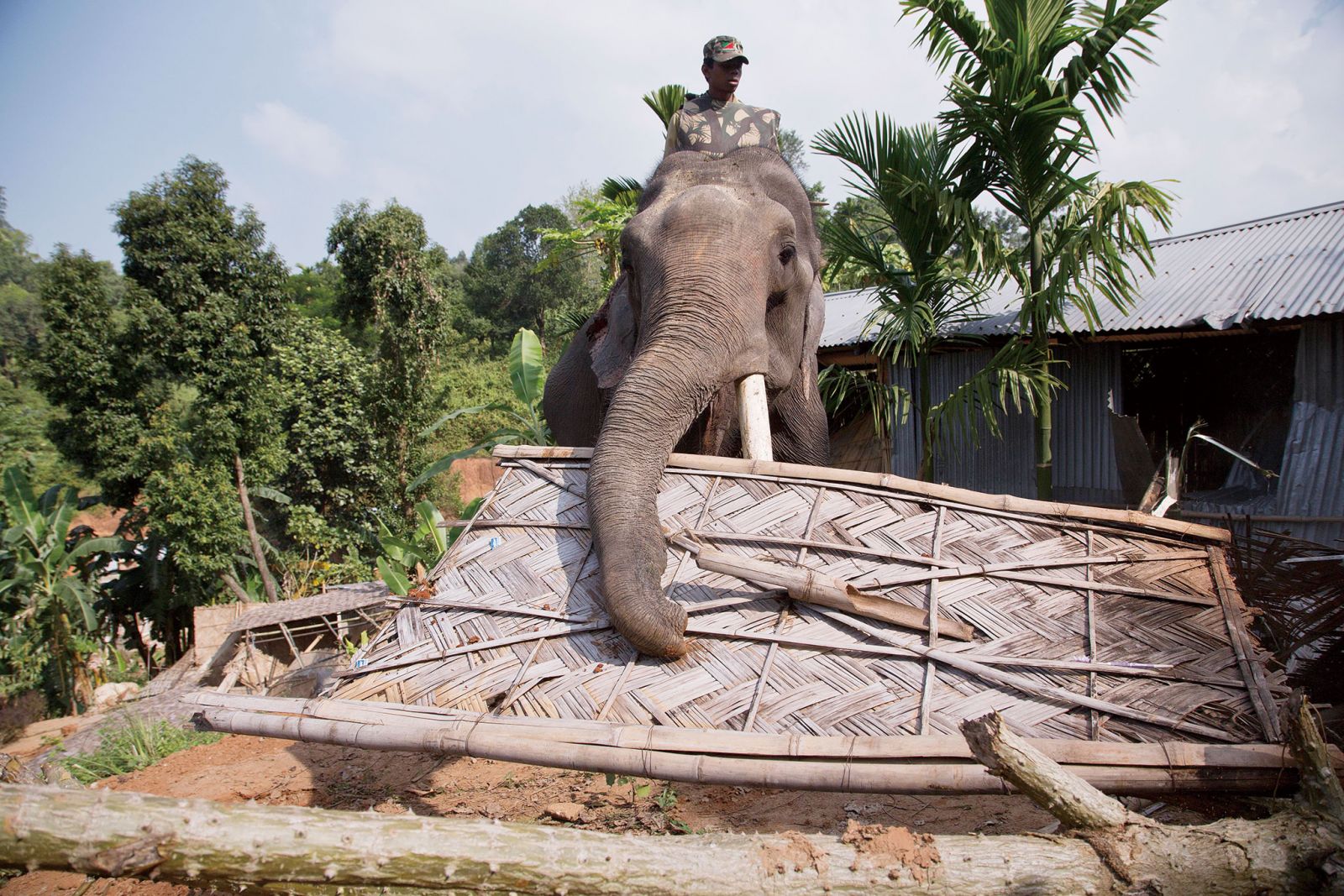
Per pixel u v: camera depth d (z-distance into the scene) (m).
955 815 3.34
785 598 2.73
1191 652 2.42
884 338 8.11
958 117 7.24
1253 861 1.81
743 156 4.46
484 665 2.65
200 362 14.27
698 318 3.58
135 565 16.28
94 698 12.48
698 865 1.76
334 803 4.27
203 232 14.62
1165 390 10.03
